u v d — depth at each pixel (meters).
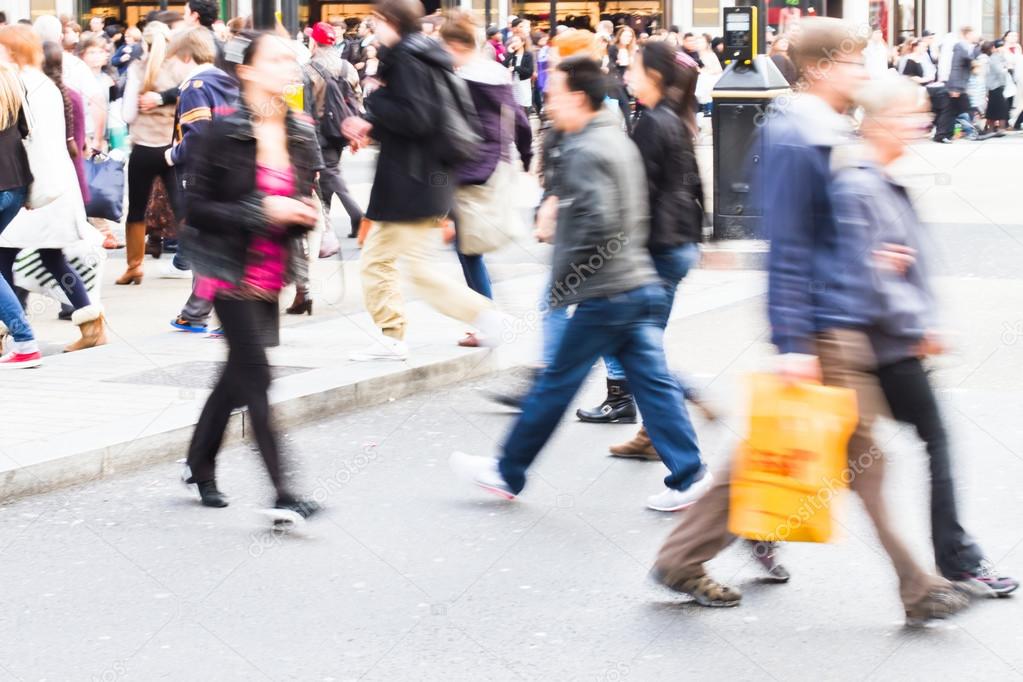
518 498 12.29
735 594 9.70
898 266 9.00
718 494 9.56
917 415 9.43
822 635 9.16
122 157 24.78
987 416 14.65
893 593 9.87
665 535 11.27
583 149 11.16
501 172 17.02
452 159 15.47
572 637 9.20
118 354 17.33
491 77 16.72
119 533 11.45
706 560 9.62
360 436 14.40
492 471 12.12
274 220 10.95
